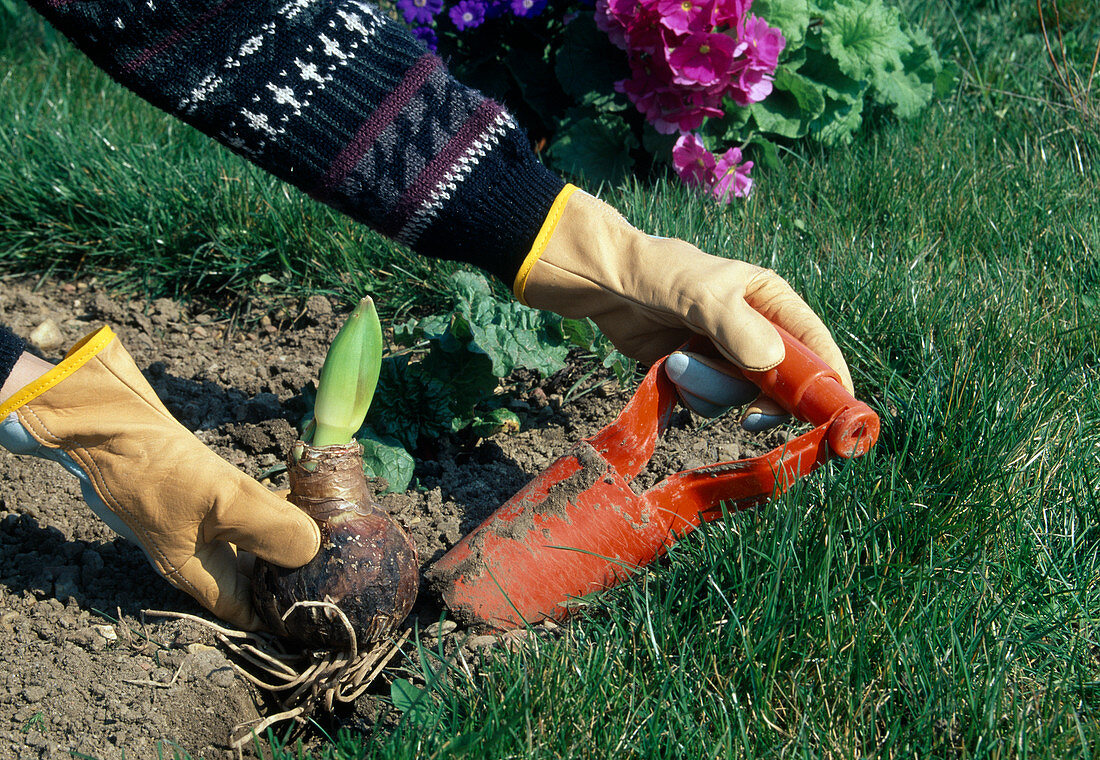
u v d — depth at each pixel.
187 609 1.71
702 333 1.63
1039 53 3.95
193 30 1.44
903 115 3.46
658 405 1.69
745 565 1.60
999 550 1.70
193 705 1.54
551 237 1.68
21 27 4.56
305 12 1.49
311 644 1.58
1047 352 2.22
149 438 1.48
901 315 2.31
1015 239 2.72
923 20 4.12
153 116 3.74
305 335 2.67
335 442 1.57
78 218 3.10
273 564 1.54
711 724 1.43
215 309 2.88
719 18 2.92
